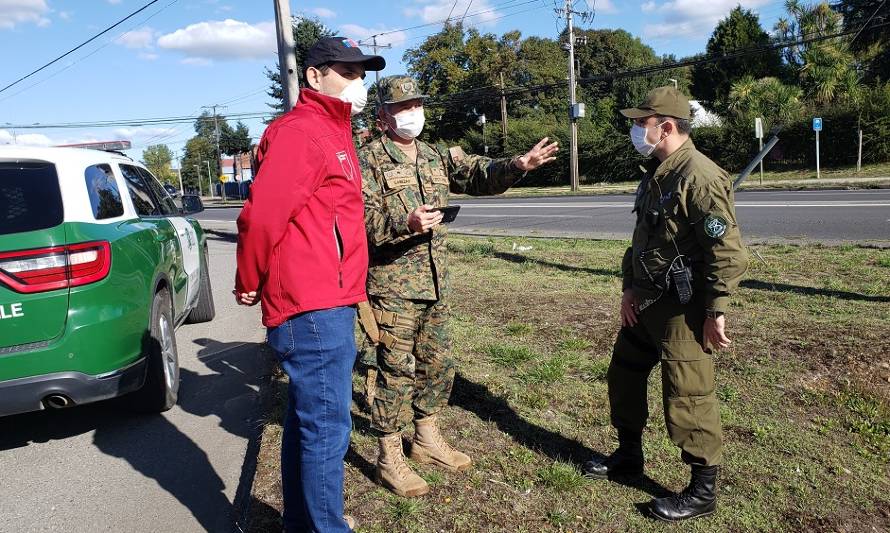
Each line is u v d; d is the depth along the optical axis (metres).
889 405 3.81
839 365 4.37
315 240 2.35
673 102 2.77
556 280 7.90
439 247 3.12
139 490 3.52
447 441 3.63
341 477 2.52
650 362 3.11
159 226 5.18
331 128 2.45
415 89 3.01
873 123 27.61
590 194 27.16
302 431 2.46
